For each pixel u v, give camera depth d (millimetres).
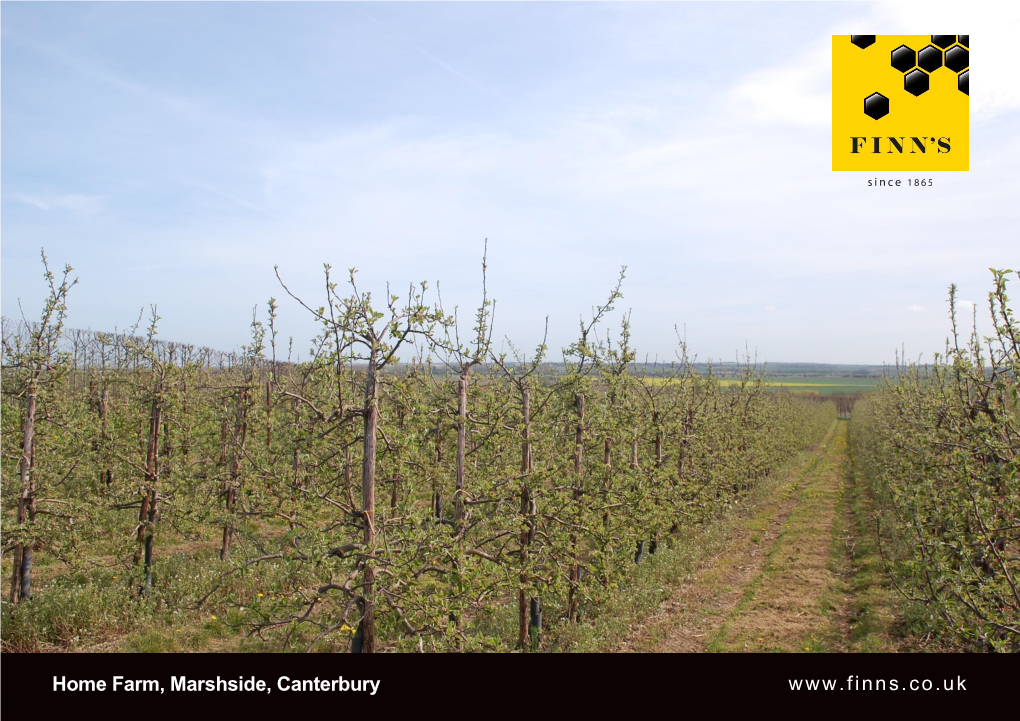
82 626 10148
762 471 26391
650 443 14867
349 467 7539
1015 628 6711
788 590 13164
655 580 13328
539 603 10289
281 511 8391
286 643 6879
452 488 10211
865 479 25750
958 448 7984
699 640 10578
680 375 16062
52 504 11641
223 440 14055
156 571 12305
